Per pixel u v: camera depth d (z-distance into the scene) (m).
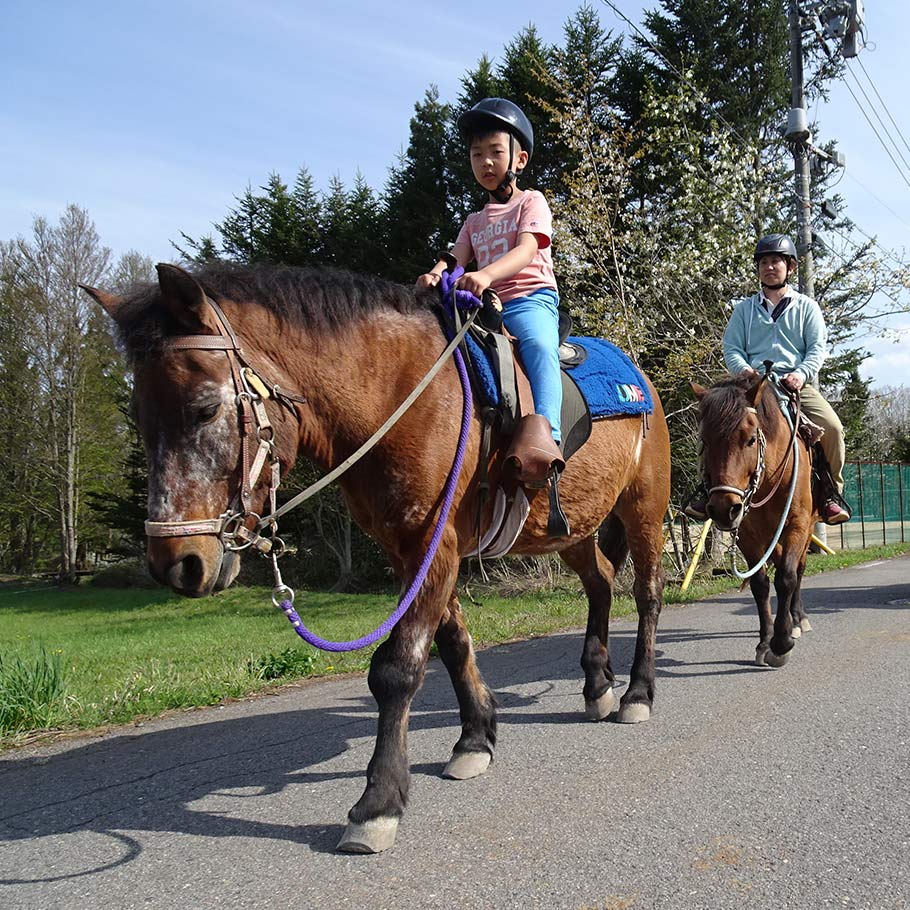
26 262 30.39
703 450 5.07
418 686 2.89
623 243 14.12
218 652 9.41
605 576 4.50
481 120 3.66
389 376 3.02
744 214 14.62
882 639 5.96
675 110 15.17
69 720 4.88
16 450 32.00
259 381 2.66
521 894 2.42
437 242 19.66
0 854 2.90
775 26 19.80
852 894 2.34
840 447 6.38
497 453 3.23
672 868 2.54
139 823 3.13
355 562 21.39
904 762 3.40
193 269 2.95
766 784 3.21
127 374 2.67
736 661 5.62
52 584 30.98
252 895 2.48
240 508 2.59
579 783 3.32
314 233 21.34
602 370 4.07
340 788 3.42
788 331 6.10
